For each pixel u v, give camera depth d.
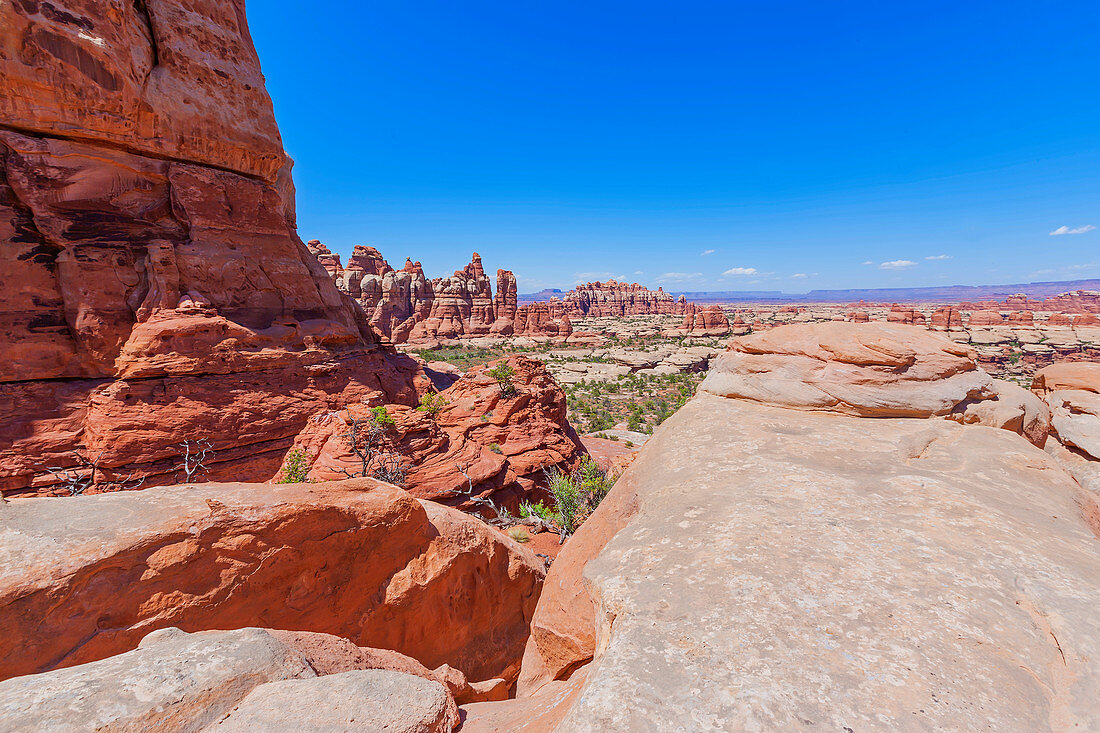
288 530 6.14
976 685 2.27
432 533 8.17
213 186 29.14
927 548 3.41
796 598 2.97
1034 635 2.58
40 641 4.25
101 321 24.09
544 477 31.70
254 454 26.77
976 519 3.79
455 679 6.80
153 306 25.27
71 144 23.86
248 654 3.45
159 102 26.38
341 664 4.82
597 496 24.34
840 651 2.54
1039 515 3.99
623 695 2.41
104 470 22.09
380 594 7.29
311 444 26.33
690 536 3.96
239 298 30.20
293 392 29.31
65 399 22.78
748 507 4.25
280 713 2.96
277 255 33.09
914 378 6.89
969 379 6.90
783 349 7.97
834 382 7.14
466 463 27.80
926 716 2.11
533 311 181.12
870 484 4.55
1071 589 2.88
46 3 22.11
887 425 6.45
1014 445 5.69
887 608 2.82
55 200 23.44
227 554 5.60
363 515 6.98
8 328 22.28
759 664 2.49
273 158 32.22
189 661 3.20
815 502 4.23
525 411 35.72
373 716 3.20
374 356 38.12
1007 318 170.75
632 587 3.40
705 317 186.25
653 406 89.88
